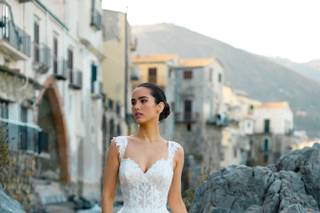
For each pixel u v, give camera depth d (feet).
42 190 86.43
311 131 601.62
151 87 16.16
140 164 15.83
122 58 151.33
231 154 233.96
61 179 99.76
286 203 25.25
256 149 284.41
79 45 107.65
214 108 210.18
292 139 290.97
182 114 202.08
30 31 82.28
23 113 78.89
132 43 164.86
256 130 286.25
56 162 99.45
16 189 61.62
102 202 16.08
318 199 26.58
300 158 28.40
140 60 192.34
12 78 71.67
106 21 151.43
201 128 200.44
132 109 16.22
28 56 77.61
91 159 114.73
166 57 197.16
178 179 16.43
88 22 110.52
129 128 155.02
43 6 87.25
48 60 86.94
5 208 30.40
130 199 15.83
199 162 195.21
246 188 26.76
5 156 50.26
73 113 104.68
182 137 201.67
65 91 99.35
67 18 100.83
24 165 68.39
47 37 90.17
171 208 16.47
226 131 227.40
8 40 69.67
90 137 114.62
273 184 26.25
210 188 27.45
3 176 50.65
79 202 92.58
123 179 15.83
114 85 150.41
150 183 15.74
